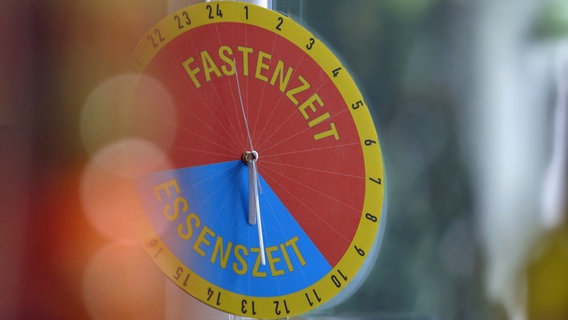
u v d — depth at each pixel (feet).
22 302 5.46
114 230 5.49
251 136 5.51
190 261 5.38
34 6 5.53
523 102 6.90
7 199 5.47
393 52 6.77
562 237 6.85
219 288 5.40
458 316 6.75
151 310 5.61
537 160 6.88
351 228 5.59
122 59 5.59
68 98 5.53
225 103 5.49
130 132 5.40
